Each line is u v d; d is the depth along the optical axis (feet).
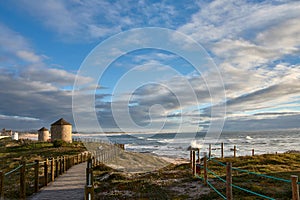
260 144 218.59
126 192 38.55
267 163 59.31
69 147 125.39
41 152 108.27
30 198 35.76
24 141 171.32
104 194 37.91
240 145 203.62
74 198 35.53
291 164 57.82
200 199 32.55
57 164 54.70
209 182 41.63
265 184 38.70
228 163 28.86
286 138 331.16
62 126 169.48
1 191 29.50
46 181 44.62
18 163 76.69
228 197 28.50
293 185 20.52
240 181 41.06
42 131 192.13
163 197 34.58
